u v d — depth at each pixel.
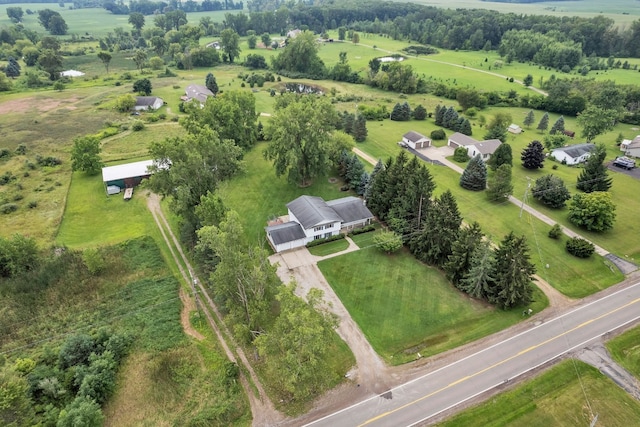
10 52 183.50
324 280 56.06
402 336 47.38
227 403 39.34
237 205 73.12
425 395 40.56
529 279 50.72
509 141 104.12
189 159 57.53
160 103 127.00
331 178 83.38
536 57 191.50
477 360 44.38
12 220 65.50
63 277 54.47
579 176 77.44
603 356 44.78
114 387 41.09
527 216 70.69
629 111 123.25
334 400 40.12
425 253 59.09
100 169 82.62
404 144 101.50
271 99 140.25
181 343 46.28
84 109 120.50
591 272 57.69
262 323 46.47
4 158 86.06
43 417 37.22
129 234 63.75
